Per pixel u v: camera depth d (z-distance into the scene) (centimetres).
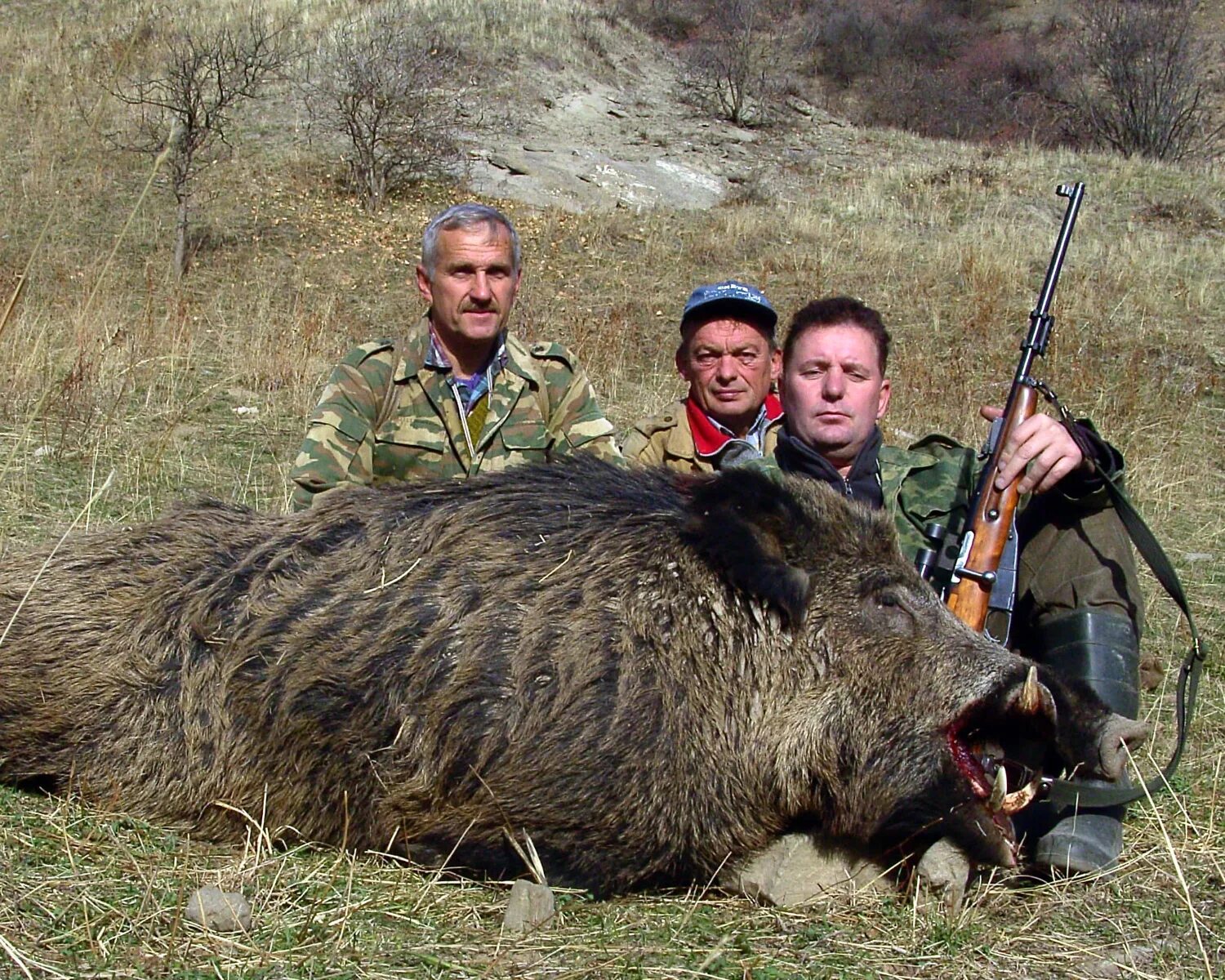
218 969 287
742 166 2202
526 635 359
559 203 1897
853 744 370
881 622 372
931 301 1524
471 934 322
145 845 363
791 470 443
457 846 361
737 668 369
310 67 2159
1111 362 1352
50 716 396
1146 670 538
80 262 1425
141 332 1098
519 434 518
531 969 302
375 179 1798
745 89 2567
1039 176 2145
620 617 363
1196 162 2845
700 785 358
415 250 1645
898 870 371
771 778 369
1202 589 725
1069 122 3372
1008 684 356
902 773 365
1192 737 492
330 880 345
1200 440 1139
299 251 1585
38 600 409
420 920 328
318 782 371
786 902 356
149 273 1415
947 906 350
